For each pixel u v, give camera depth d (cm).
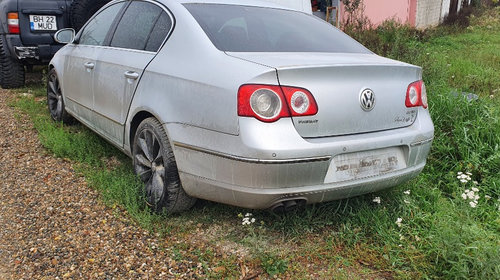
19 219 319
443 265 263
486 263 246
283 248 286
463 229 283
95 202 345
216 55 281
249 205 261
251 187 250
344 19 1213
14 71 696
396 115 290
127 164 411
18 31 653
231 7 346
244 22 327
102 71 389
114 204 335
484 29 1595
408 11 1584
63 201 346
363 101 270
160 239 295
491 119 433
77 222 315
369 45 769
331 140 258
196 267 268
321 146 251
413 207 325
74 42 479
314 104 253
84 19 666
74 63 456
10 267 265
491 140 408
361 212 312
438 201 344
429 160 409
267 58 270
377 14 1402
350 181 267
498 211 331
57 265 267
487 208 337
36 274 259
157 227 308
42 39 668
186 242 293
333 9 1249
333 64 261
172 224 312
